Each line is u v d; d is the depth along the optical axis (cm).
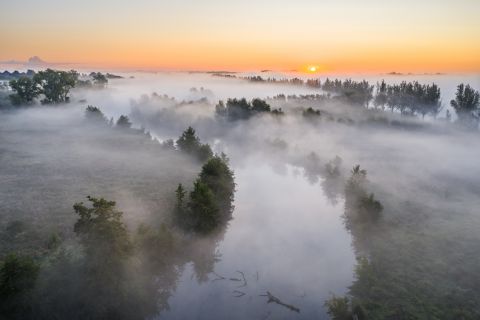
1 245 3145
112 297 2567
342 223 4472
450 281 2898
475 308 2558
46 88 12912
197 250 3653
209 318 2780
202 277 3291
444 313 2531
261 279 3272
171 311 2838
